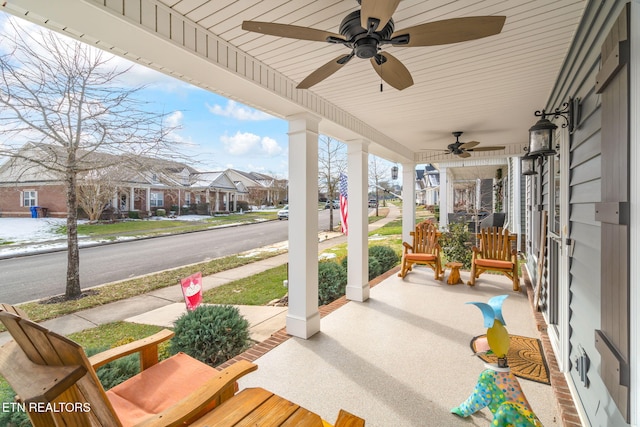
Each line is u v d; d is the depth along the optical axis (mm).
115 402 1518
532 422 1646
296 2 1904
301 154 3406
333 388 2469
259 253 9859
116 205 18750
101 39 1973
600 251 1637
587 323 1974
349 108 3922
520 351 3055
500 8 1940
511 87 3234
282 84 2959
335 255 8633
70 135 5531
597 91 1507
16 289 6203
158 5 1938
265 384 2525
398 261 7637
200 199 26391
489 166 11609
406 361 2869
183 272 7379
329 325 3717
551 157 3340
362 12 1411
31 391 967
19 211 18688
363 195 4645
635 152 1172
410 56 2562
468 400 1997
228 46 2402
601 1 1688
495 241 5590
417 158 7172
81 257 9312
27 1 1592
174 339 2943
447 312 4137
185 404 1288
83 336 3879
